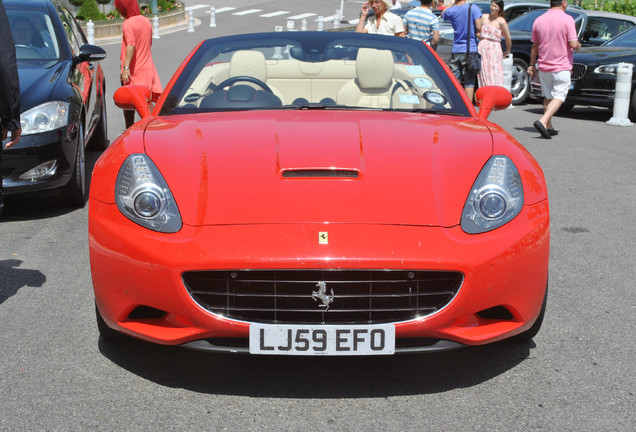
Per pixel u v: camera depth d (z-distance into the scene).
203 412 2.91
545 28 9.87
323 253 2.83
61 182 5.72
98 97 7.63
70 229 5.52
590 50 12.52
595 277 4.55
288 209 2.99
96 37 25.36
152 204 3.03
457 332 2.98
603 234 5.52
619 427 2.81
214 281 2.92
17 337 3.60
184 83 4.21
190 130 3.57
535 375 3.24
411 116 3.90
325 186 3.11
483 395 3.06
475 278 2.91
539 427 2.81
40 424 2.81
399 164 3.25
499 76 11.31
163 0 33.44
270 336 2.89
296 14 38.72
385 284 2.91
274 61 4.33
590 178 7.50
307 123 3.67
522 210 3.12
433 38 10.91
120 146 3.43
